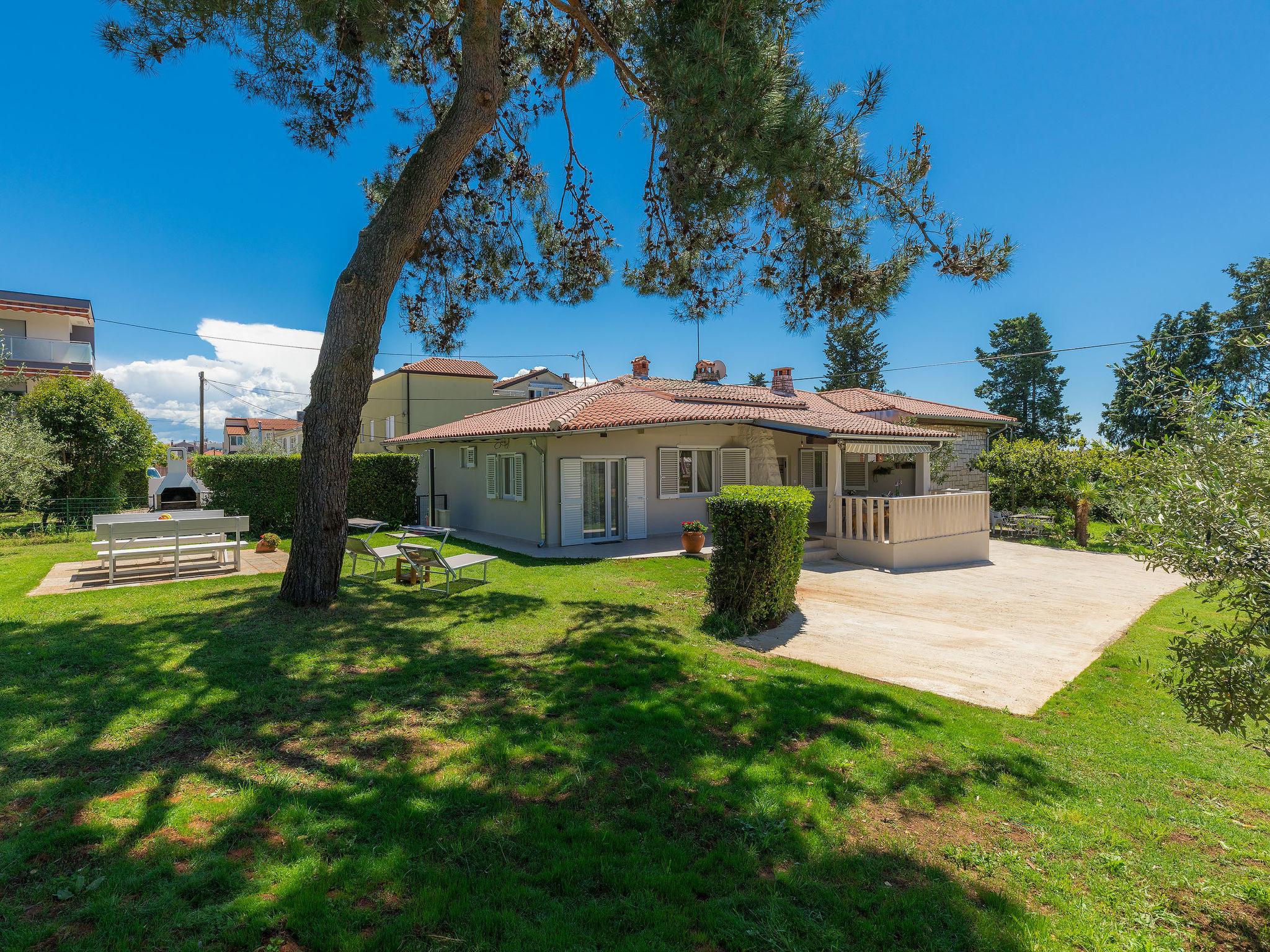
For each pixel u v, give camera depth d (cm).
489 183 1127
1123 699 605
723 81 598
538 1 963
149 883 265
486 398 3397
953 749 460
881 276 813
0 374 2053
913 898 286
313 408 782
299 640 646
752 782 389
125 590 891
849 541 1459
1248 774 452
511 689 538
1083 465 1991
